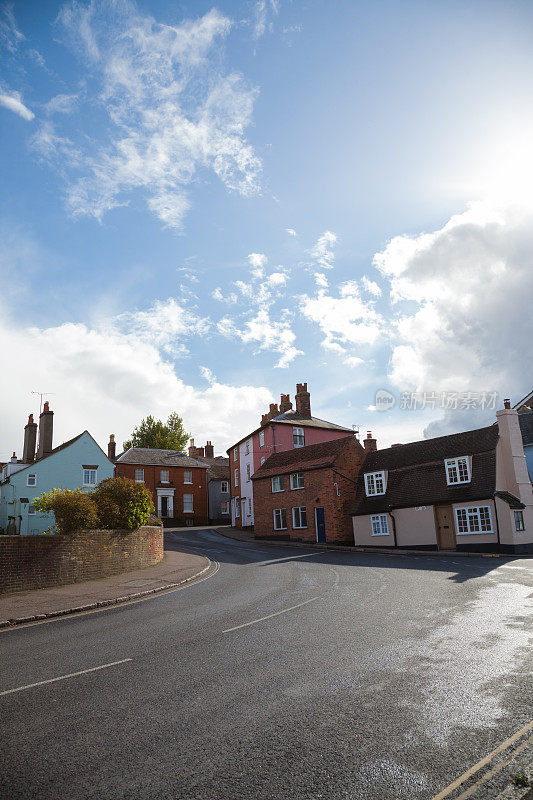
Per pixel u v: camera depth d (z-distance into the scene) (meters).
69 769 4.49
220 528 51.53
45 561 15.95
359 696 5.95
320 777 4.21
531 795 3.85
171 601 13.66
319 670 6.98
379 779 4.15
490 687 6.04
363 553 28.56
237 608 12.01
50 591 15.16
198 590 15.48
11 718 5.72
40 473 40.38
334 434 52.59
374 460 36.78
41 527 38.84
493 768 4.25
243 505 50.62
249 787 4.10
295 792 4.01
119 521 20.66
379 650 7.83
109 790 4.12
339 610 11.13
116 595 14.40
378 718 5.31
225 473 63.06
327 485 36.19
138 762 4.57
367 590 13.86
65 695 6.44
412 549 30.70
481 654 7.36
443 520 29.84
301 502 38.00
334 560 23.86
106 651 8.61
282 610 11.45
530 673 6.45
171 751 4.76
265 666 7.27
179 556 26.22
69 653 8.60
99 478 42.41
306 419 52.03
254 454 50.16
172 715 5.61
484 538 27.67
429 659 7.25
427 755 4.51
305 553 28.36
